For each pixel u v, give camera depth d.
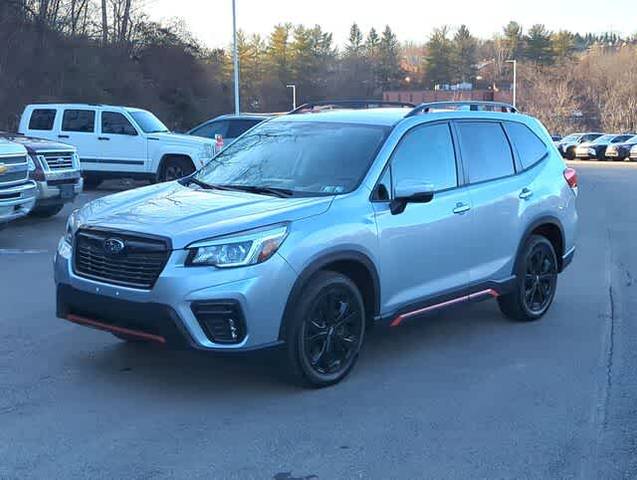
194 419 4.96
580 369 6.07
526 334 7.06
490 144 6.99
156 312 4.95
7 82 32.03
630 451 4.59
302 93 91.12
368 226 5.62
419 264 6.07
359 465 4.34
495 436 4.77
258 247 5.01
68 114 19.03
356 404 5.25
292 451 4.51
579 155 50.72
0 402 5.19
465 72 111.69
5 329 6.88
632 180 28.95
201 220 5.17
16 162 10.88
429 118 6.47
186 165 18.52
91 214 5.61
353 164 5.96
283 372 5.36
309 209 5.36
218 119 20.64
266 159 6.39
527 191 7.16
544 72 95.44
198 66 52.47
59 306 5.61
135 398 5.30
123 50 45.12
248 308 4.96
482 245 6.66
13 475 4.17
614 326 7.38
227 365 5.99
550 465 4.39
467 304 6.67
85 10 42.38
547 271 7.57
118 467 4.28
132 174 18.89
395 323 6.01
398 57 115.56
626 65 88.81
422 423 4.95
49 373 5.77
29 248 11.16
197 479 4.16
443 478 4.21
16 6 33.44
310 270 5.22
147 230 5.07
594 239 13.35
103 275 5.25
